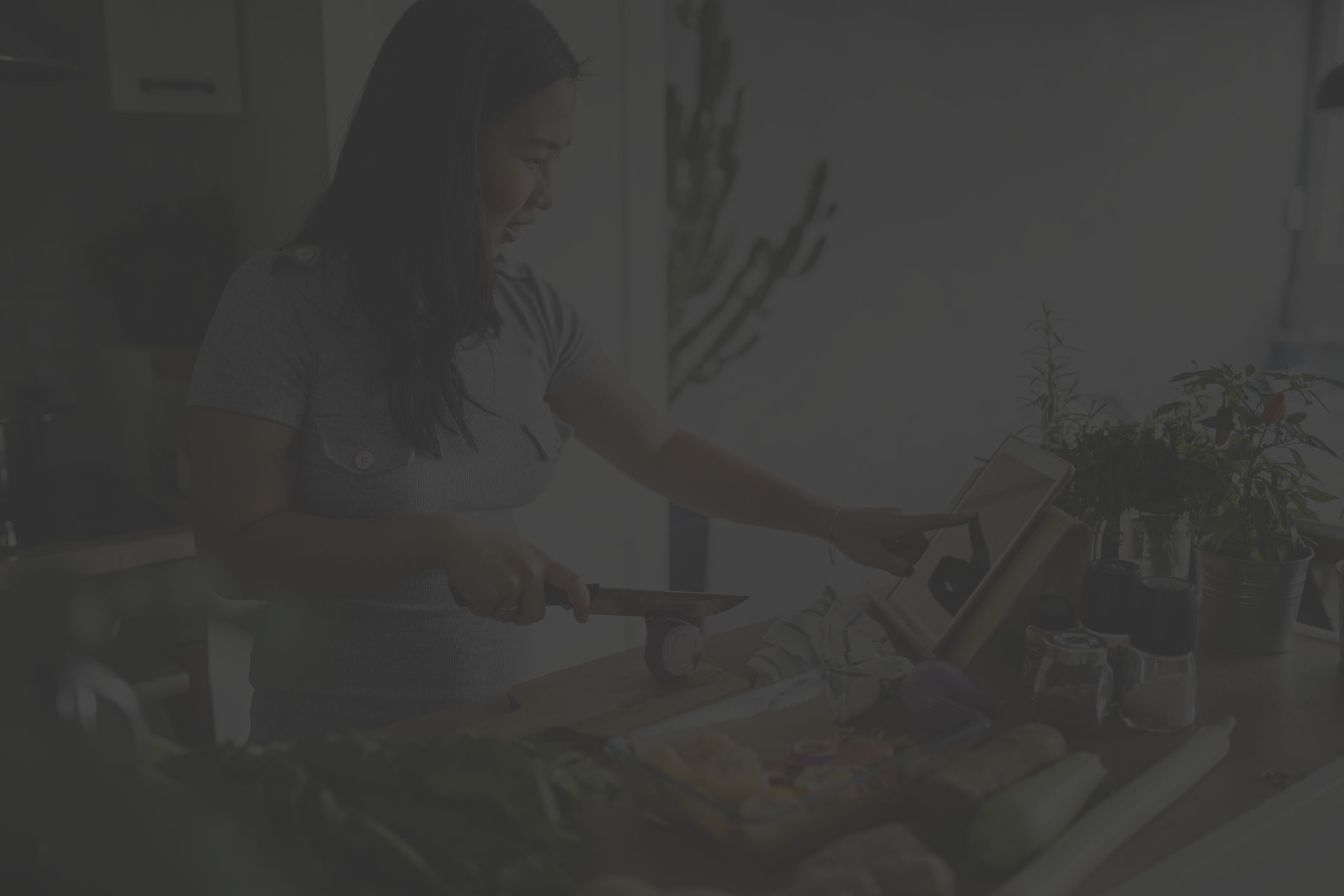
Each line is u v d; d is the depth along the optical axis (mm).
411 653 1158
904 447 3824
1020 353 4082
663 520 2518
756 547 3461
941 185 3727
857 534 1265
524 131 1082
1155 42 4211
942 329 3836
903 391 3777
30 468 2008
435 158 1042
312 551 1005
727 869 774
